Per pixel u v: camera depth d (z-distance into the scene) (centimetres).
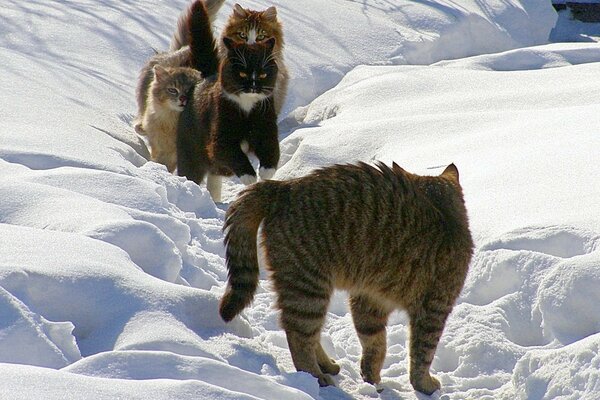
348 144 1412
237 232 728
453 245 755
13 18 1917
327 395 721
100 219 845
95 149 1233
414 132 1405
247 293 733
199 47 1573
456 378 784
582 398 646
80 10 2028
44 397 484
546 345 805
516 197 1016
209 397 525
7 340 605
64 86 1631
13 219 866
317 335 741
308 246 722
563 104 1502
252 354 702
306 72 1933
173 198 1139
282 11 2223
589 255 825
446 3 2473
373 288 753
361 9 2350
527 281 869
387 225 733
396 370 811
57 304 688
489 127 1382
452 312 854
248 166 1352
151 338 661
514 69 1966
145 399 506
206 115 1374
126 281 720
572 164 1075
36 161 1102
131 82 1773
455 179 820
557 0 2956
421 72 1822
